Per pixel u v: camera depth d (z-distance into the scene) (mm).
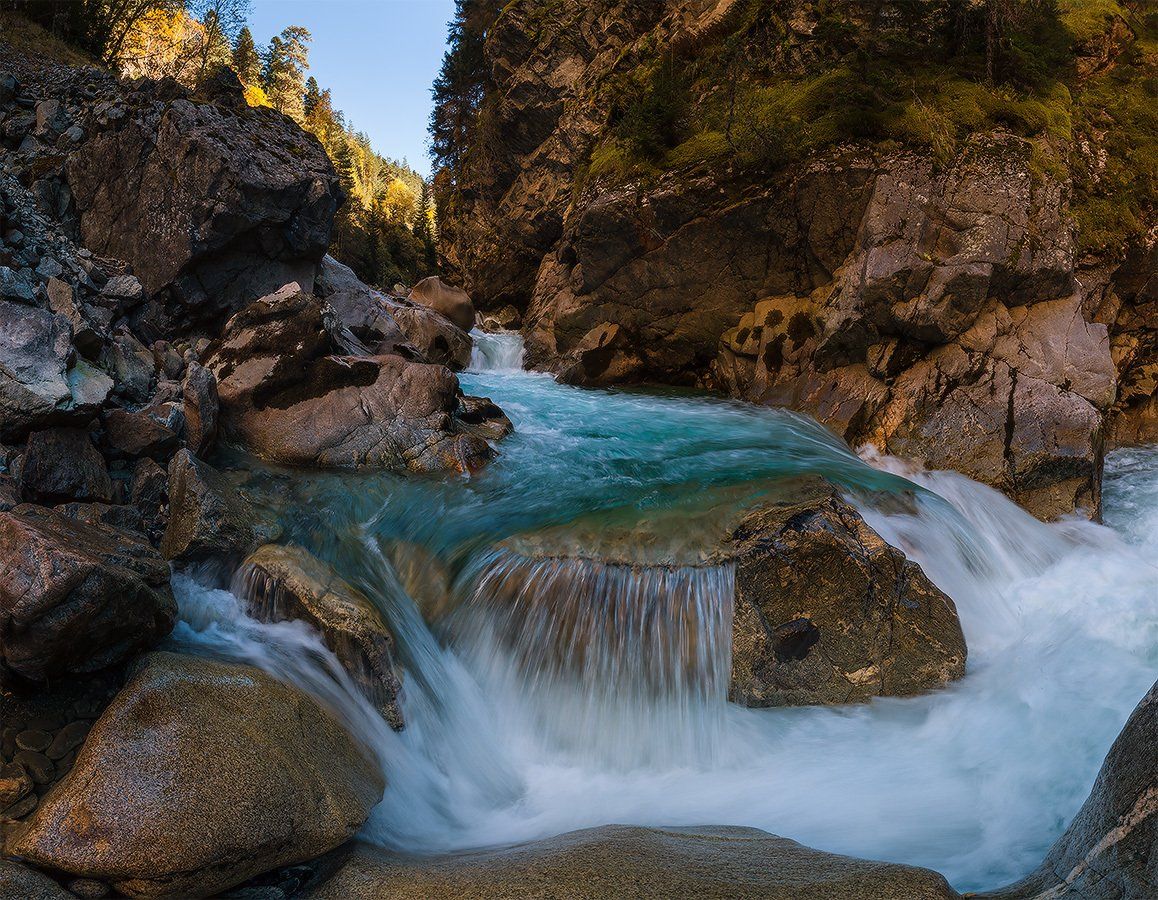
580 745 7656
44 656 5641
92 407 7809
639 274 17078
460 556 8672
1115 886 4320
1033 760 6871
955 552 10039
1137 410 15797
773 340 15641
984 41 15648
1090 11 17672
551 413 14273
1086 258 14531
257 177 11641
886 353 13711
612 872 4898
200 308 11867
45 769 5297
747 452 12125
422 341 17078
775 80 17484
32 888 4410
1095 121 15930
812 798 6711
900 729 7664
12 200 10555
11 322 7867
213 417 9500
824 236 15000
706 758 7520
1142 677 7848
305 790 5301
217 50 40375
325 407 10555
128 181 11992
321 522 8898
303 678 6645
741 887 4684
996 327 13258
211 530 7715
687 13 22719
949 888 4707
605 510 9234
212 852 4680
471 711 7684
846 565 8094
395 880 5078
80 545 6297
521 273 29297
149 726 5254
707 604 7961
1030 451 12164
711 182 15672
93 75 14930
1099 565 10578
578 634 7953
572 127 26656
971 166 13852
